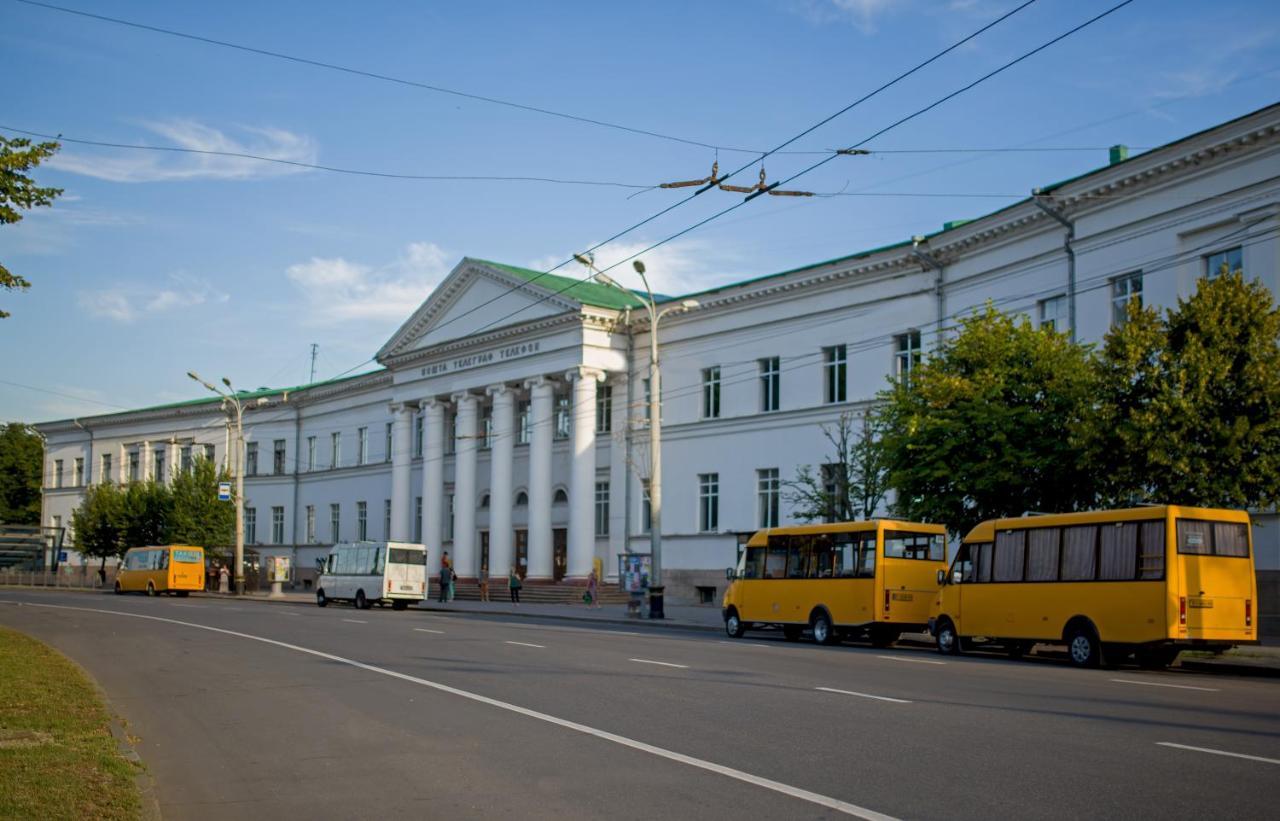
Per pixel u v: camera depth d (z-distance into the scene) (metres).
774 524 44.22
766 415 44.69
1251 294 23.27
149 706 15.77
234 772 11.00
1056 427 26.95
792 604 30.16
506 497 55.22
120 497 76.81
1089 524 22.53
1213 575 21.22
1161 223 30.16
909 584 28.23
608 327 51.16
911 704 14.48
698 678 17.80
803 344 43.56
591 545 50.75
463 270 57.88
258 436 80.50
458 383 58.78
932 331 38.44
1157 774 9.84
